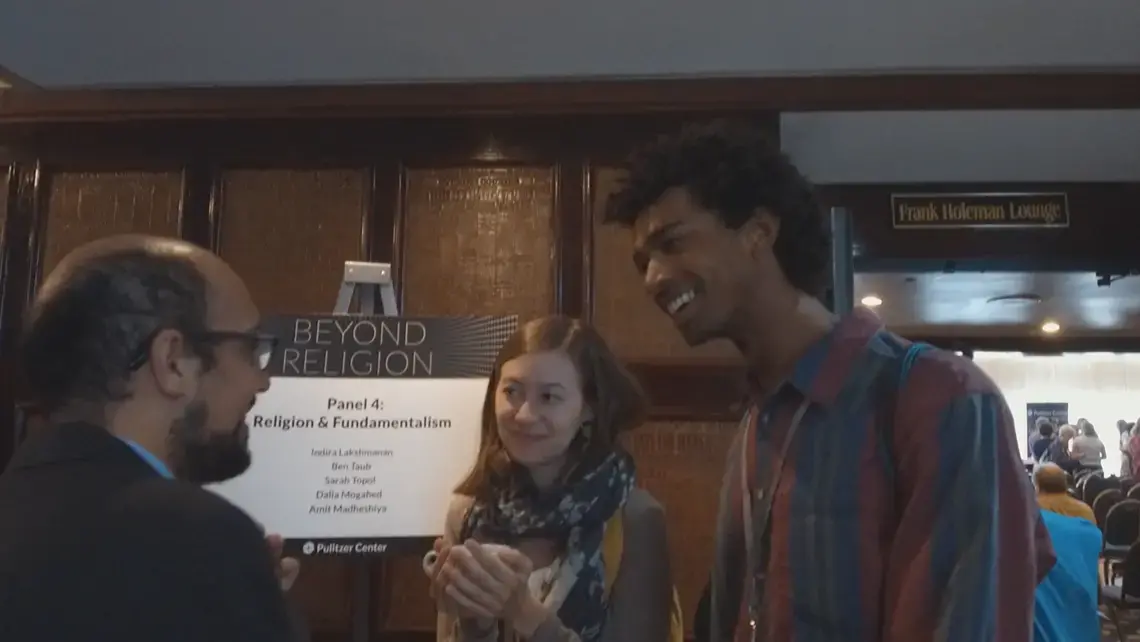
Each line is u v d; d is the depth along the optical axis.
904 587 0.80
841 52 2.76
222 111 3.00
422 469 2.02
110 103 3.00
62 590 0.69
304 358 2.06
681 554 2.78
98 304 0.85
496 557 1.29
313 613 2.76
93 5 2.49
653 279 1.00
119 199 3.02
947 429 0.82
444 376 2.08
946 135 3.16
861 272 3.82
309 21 2.58
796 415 0.95
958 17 2.54
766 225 0.97
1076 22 2.56
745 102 2.92
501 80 2.96
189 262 0.91
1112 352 6.41
